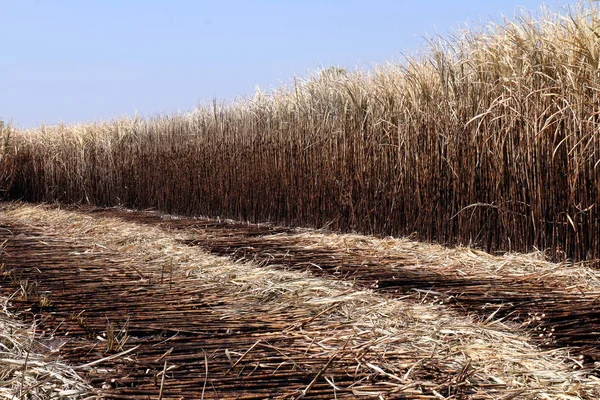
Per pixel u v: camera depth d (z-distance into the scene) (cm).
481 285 452
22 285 427
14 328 338
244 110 1049
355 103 783
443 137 656
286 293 427
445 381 264
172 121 1255
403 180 711
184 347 315
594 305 386
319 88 869
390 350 305
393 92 741
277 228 875
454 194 639
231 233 821
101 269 536
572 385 260
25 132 1627
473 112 622
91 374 275
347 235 744
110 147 1407
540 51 548
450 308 389
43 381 260
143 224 955
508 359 290
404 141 709
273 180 955
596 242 499
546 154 539
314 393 254
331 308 379
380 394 250
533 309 380
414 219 699
